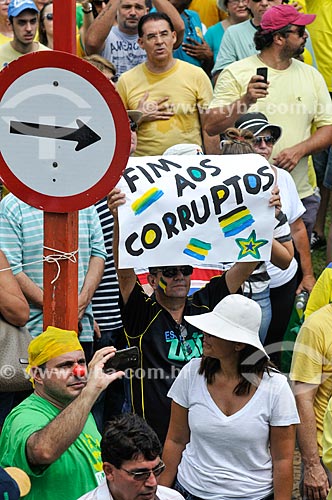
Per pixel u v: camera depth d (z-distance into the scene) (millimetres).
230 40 30828
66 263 15930
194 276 21719
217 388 17203
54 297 16094
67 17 15398
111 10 29859
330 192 34312
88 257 21984
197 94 28094
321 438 19562
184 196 18047
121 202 17875
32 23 26938
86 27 30922
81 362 16562
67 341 16359
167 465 17922
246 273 19516
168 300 19438
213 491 17219
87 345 22188
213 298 19750
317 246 34344
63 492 16312
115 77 27922
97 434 17203
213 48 33000
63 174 15469
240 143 23016
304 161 28922
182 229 18094
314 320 19594
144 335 19438
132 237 17969
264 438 17172
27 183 15484
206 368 17281
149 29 27703
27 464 15930
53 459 15773
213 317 17172
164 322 19453
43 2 31172
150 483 14836
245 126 24953
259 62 28188
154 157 18422
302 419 19250
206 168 18344
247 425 16984
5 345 20234
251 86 26891
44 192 15508
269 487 17312
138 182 18000
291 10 27750
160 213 18016
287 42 27781
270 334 24672
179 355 19375
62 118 15328
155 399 19344
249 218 18344
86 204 15547
